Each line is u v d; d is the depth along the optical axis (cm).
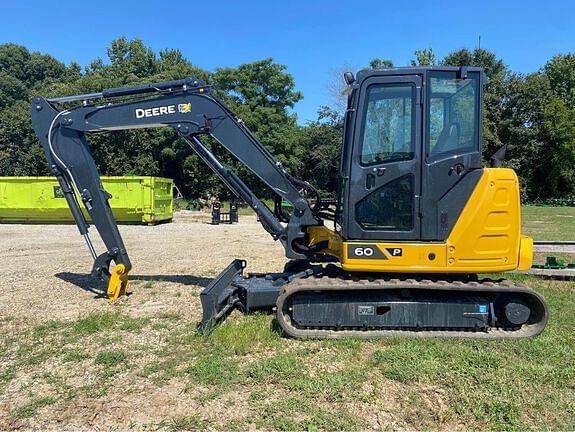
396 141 515
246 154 627
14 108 4288
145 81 4028
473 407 374
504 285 516
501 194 509
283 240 626
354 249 520
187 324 586
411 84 510
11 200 1922
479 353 473
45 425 358
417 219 512
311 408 376
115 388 417
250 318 593
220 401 391
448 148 512
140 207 1908
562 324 570
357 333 524
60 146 682
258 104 4184
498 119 4609
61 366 464
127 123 661
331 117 4384
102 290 764
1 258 1073
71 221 1953
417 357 465
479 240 508
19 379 436
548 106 4572
